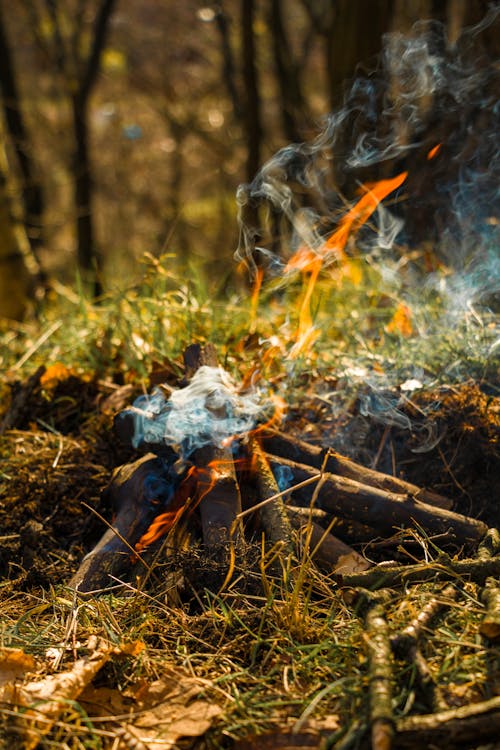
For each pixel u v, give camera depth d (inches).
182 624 107.5
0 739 85.6
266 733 88.2
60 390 164.6
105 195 580.1
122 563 120.7
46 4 440.5
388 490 127.4
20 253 288.7
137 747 86.0
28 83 524.7
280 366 160.7
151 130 577.0
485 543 117.3
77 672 94.2
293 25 503.8
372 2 223.6
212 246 523.8
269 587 108.4
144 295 190.9
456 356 155.5
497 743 81.3
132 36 530.9
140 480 127.0
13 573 126.3
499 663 92.6
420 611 100.6
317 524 124.2
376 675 86.0
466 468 135.3
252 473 126.7
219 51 510.3
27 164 370.6
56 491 136.6
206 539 116.0
